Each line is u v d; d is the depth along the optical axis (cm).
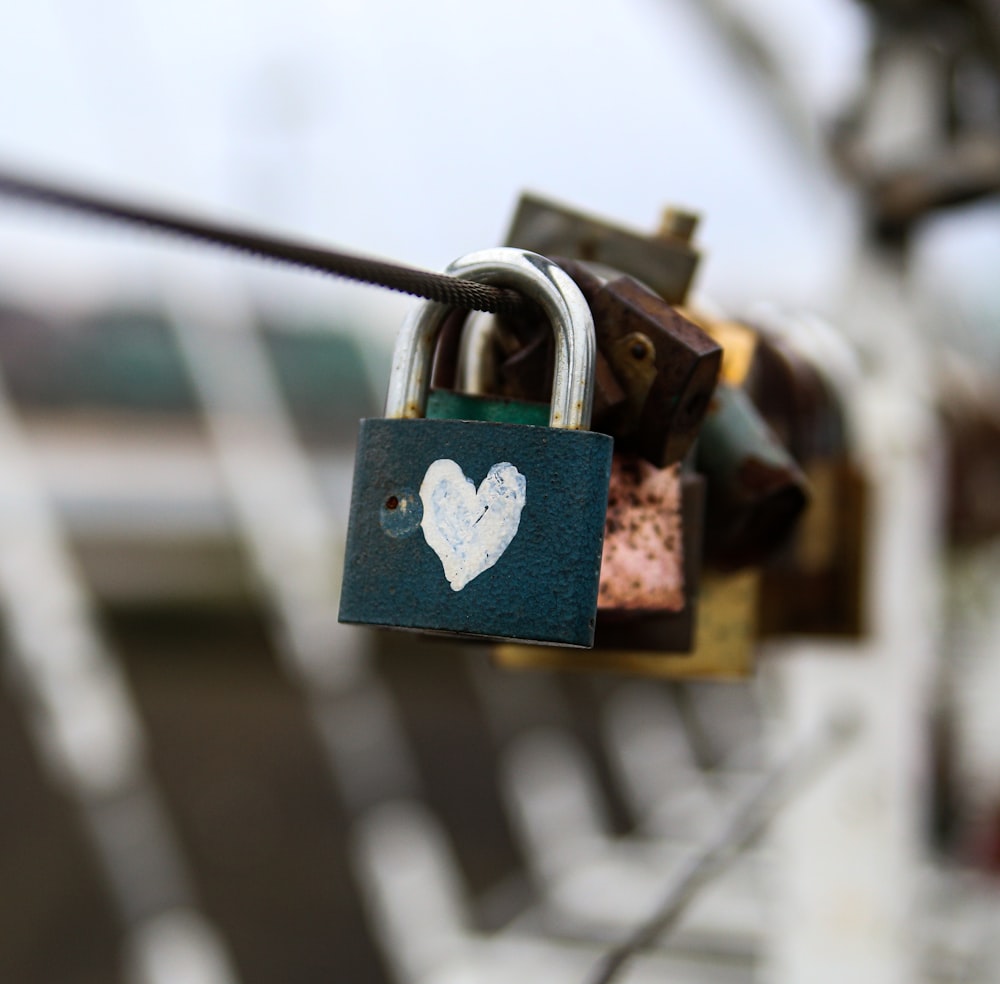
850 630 180
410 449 84
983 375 360
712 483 129
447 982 397
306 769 797
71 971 509
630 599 113
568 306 86
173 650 1020
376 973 516
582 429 86
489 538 82
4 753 755
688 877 167
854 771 255
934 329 300
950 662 586
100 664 579
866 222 268
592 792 793
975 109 274
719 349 103
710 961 339
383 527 84
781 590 181
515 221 133
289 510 694
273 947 535
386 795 770
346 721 769
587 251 133
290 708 932
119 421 1050
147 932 547
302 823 704
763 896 362
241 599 1043
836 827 256
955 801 568
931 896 422
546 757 875
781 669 262
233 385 689
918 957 355
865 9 263
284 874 627
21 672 717
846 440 175
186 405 1070
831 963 254
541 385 104
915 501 259
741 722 1017
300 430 973
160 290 673
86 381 1056
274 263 69
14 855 634
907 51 262
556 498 81
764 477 127
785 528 132
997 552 552
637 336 103
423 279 78
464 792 797
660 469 111
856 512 178
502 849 676
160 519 1037
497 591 81
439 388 103
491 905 529
